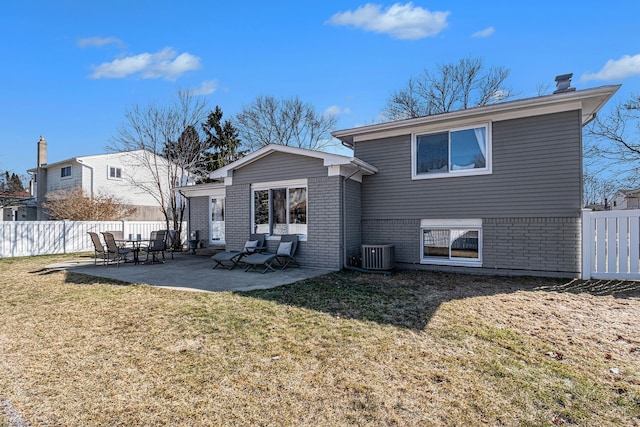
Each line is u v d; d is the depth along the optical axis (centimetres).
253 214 1062
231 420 252
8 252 1318
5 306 565
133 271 913
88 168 2166
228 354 363
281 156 1000
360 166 906
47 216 2414
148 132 1895
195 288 680
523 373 320
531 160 797
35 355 366
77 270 944
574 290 650
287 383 303
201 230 1463
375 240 995
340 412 261
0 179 3431
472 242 875
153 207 2452
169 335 420
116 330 441
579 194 752
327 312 507
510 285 702
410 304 551
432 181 915
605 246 724
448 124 888
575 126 755
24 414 260
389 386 298
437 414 258
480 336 411
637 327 440
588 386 297
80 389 296
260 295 613
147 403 274
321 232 931
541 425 246
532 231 797
